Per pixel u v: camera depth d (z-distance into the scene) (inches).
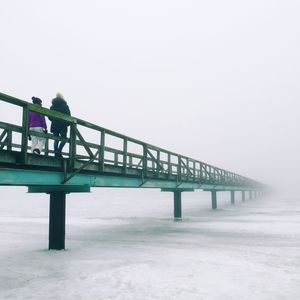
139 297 275.1
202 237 612.4
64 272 350.9
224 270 362.6
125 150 492.4
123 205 1886.1
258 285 309.4
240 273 350.6
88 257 422.6
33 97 348.5
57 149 370.9
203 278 330.6
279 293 287.6
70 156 362.9
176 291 290.4
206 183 1024.2
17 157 287.1
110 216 1110.4
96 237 614.9
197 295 280.7
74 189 429.7
